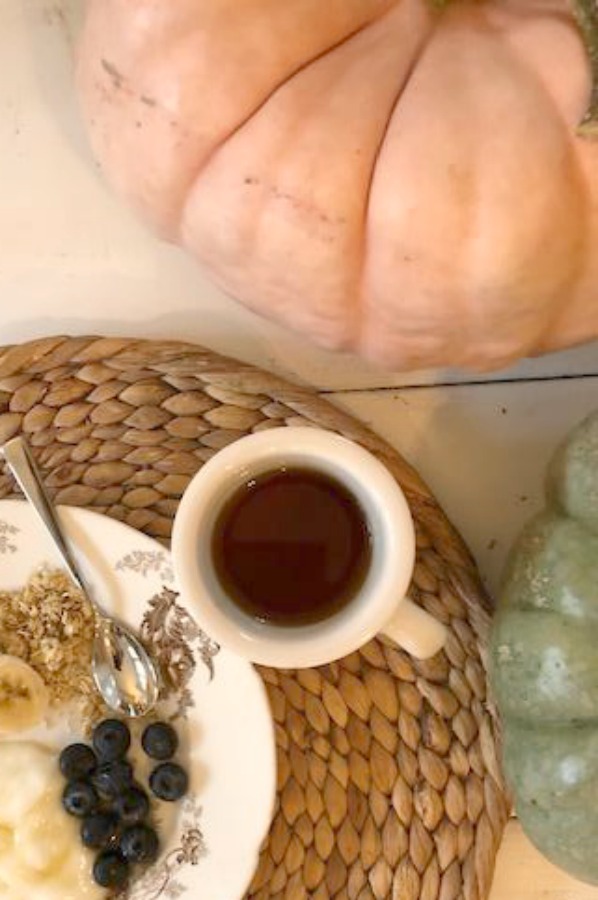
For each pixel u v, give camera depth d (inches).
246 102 26.0
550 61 25.5
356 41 26.4
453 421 30.8
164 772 29.0
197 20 25.8
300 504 27.4
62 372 30.6
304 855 29.7
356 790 29.9
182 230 27.9
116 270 31.4
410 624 27.4
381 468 26.7
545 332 27.5
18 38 31.2
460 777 29.9
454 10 26.2
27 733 30.1
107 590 29.5
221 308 31.2
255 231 26.3
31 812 29.6
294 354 31.1
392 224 25.4
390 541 26.6
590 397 30.5
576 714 26.4
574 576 26.5
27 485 29.4
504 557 30.7
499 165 25.1
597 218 25.8
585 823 26.4
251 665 28.8
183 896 29.0
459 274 25.8
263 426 30.1
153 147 26.5
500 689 27.5
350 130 25.6
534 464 30.6
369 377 30.9
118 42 26.4
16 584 30.0
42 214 31.4
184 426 30.3
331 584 27.2
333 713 29.9
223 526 27.3
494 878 30.7
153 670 29.3
